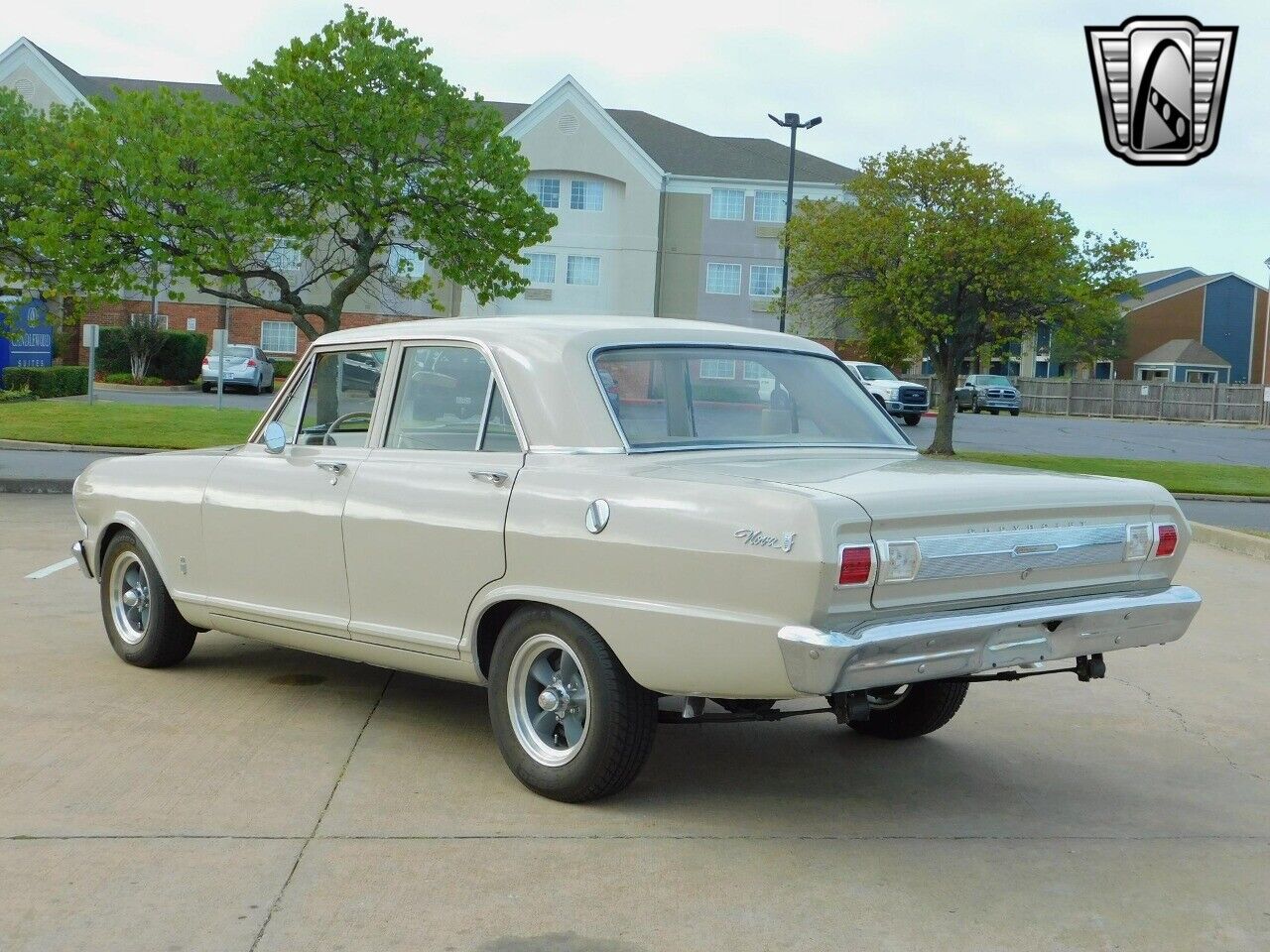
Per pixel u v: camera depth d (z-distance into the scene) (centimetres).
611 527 453
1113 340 7569
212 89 5453
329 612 566
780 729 614
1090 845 464
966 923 391
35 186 1823
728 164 5347
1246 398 5231
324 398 591
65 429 2198
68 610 827
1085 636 473
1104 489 482
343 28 2011
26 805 468
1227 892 423
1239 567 1232
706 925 384
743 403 529
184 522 633
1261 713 668
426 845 442
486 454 511
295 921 379
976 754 581
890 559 415
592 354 502
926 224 2398
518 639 490
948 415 2564
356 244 2102
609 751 465
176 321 4900
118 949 358
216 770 516
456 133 2047
